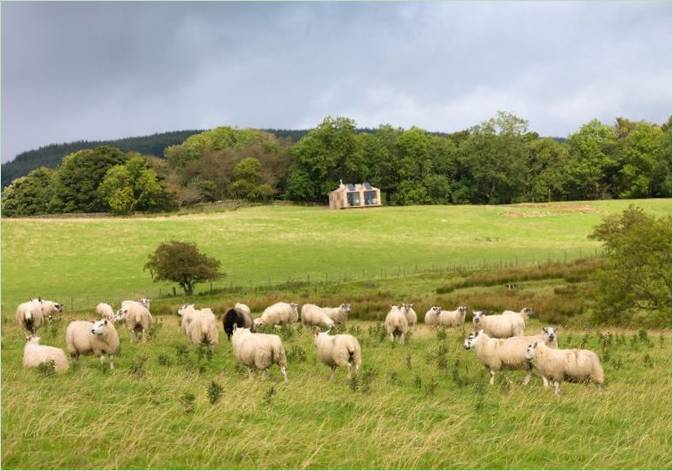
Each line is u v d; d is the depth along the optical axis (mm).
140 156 142125
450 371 20703
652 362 22438
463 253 78250
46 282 67875
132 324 26656
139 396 15906
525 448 13336
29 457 11875
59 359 19406
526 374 20844
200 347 23422
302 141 153875
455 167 152125
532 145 152125
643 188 140500
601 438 14227
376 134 159250
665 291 38031
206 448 12562
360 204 139000
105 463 11906
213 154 169125
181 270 57281
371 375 18797
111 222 99375
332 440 13250
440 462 12492
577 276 53406
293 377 19391
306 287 59062
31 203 146875
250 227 100188
